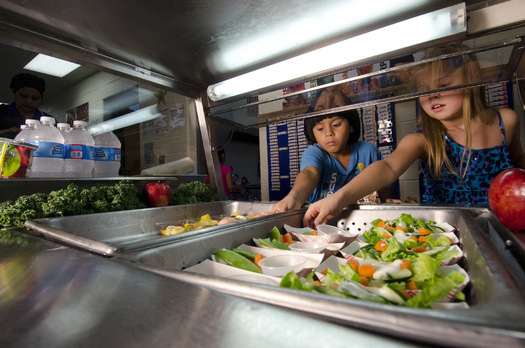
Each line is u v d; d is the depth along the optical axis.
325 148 2.26
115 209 1.08
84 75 2.90
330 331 0.20
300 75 1.21
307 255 0.64
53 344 0.23
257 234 0.88
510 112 1.50
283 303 0.27
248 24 1.04
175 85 1.46
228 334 0.21
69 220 0.86
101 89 2.94
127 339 0.23
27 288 0.35
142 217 1.08
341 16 1.01
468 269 0.51
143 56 1.21
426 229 0.83
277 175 2.77
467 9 0.94
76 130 1.26
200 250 0.68
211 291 0.28
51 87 2.83
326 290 0.40
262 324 0.22
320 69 1.16
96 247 0.54
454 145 1.54
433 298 0.38
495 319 0.19
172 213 1.21
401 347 0.19
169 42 1.13
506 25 0.91
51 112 2.84
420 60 1.02
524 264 0.41
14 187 0.93
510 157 1.62
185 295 0.28
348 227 1.13
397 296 0.38
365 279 0.47
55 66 2.65
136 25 1.00
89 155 1.25
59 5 0.86
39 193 0.93
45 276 0.37
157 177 1.38
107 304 0.28
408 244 0.68
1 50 2.29
